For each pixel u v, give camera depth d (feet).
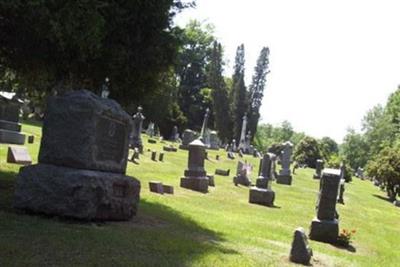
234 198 79.10
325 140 449.06
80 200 32.65
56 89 48.62
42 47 41.39
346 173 180.45
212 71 305.94
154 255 27.96
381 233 71.56
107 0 41.11
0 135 85.51
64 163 33.99
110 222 35.22
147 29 44.91
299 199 95.96
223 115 305.73
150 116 229.66
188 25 296.30
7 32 40.75
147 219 40.27
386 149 157.58
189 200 64.90
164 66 47.96
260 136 490.49
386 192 171.83
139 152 118.73
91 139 34.12
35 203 33.06
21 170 33.91
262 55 339.16
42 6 36.47
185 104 313.12
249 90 333.42
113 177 35.45
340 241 52.70
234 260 30.42
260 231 48.75
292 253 34.81
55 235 28.27
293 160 250.57
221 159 165.17
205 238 36.88
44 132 34.60
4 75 51.72
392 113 337.52
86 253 25.81
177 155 135.13
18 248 24.58
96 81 46.70
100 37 40.04
